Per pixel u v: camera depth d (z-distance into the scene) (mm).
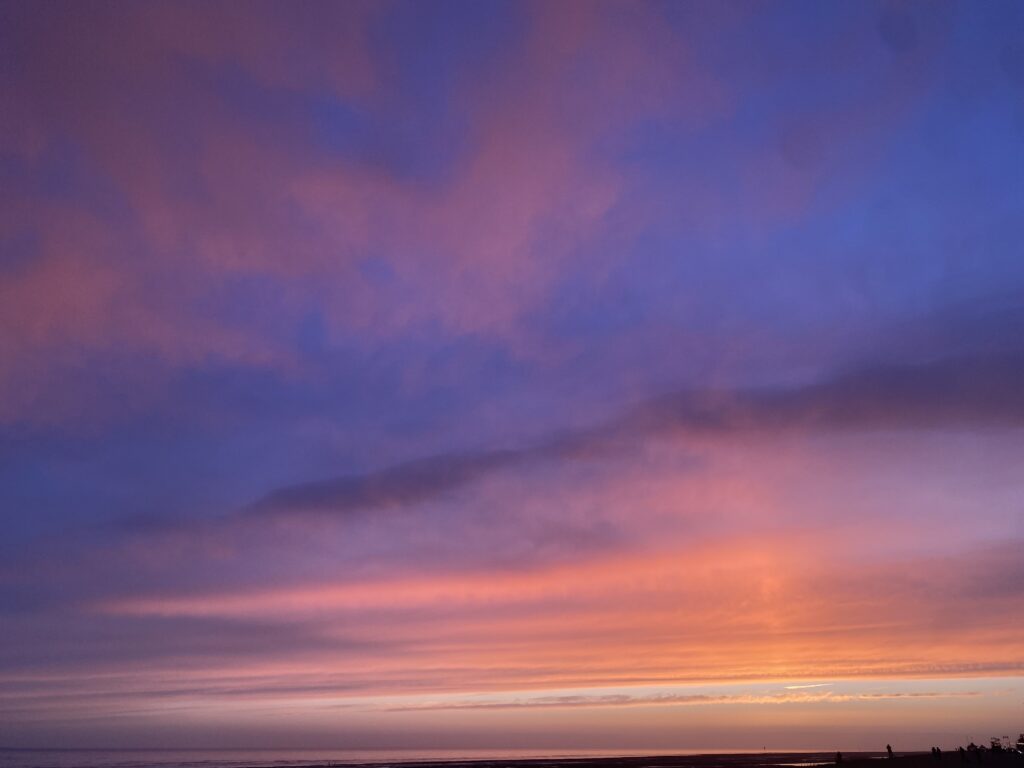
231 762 162875
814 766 77000
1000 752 67812
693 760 139875
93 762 170500
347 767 126375
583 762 137250
